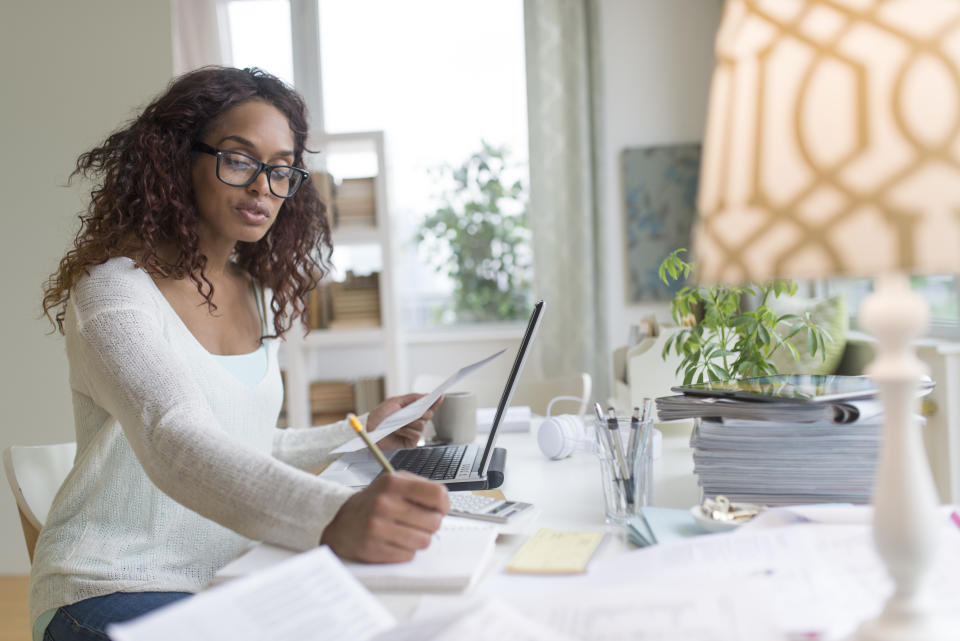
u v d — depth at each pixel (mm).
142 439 1005
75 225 3096
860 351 2699
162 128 1360
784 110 556
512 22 4441
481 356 4398
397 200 4516
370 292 3674
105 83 3119
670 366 1990
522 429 1845
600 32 4113
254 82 1451
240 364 1414
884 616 571
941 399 2363
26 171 3113
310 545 877
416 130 4480
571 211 4137
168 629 575
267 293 1638
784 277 545
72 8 3121
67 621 1136
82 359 1159
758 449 985
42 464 1491
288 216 1630
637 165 4195
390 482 876
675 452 1503
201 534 1283
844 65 534
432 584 792
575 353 4156
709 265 603
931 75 508
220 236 1458
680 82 4195
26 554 3129
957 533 792
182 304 1377
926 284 2814
